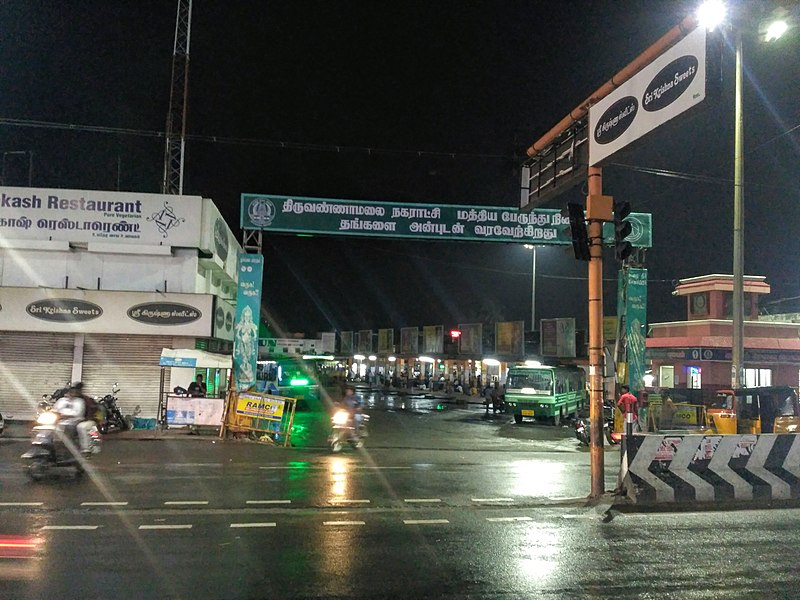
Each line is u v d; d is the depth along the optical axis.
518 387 27.03
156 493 10.61
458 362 53.41
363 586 6.21
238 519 8.93
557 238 22.95
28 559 6.95
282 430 17.94
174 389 20.39
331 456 15.58
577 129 12.50
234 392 19.00
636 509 10.10
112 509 9.41
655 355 33.97
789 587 6.37
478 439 20.42
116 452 15.50
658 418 22.72
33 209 22.00
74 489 10.80
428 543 7.86
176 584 6.18
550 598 5.98
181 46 28.77
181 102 28.58
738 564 7.13
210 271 26.31
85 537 7.86
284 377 36.22
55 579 6.29
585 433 19.03
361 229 22.12
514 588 6.23
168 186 28.34
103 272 22.08
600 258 11.59
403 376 56.97
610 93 11.04
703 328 31.27
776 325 31.84
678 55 9.22
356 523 8.83
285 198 21.80
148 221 22.31
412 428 23.55
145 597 5.82
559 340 34.75
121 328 21.41
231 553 7.26
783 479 11.31
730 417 18.20
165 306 21.64
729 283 32.91
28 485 11.10
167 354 19.30
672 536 8.40
